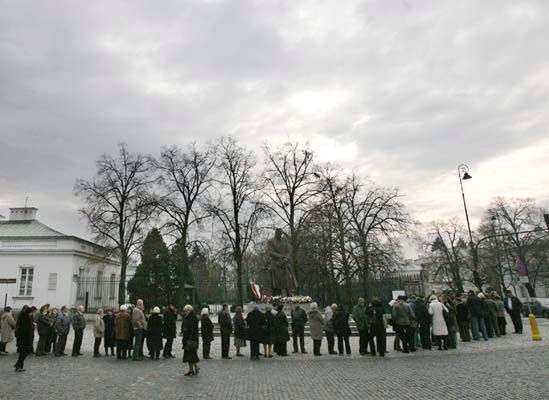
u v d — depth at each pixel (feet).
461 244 210.18
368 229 137.59
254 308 53.11
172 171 132.98
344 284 147.33
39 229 151.74
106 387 34.73
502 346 56.18
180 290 127.34
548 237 197.16
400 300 54.65
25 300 131.03
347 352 54.08
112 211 129.59
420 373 38.42
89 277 141.08
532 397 27.45
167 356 54.24
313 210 134.21
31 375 40.91
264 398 30.25
